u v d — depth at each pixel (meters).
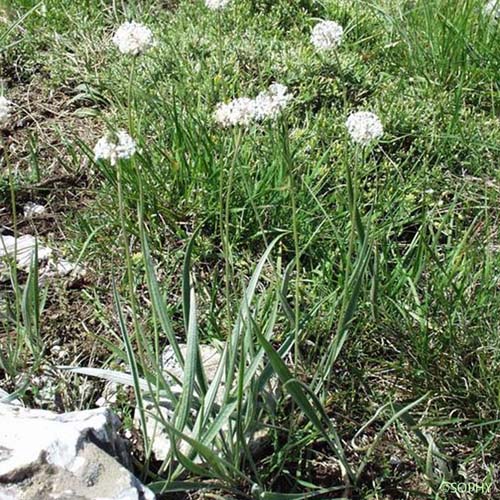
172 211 0.92
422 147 1.04
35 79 1.13
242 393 0.65
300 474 0.70
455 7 1.22
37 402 0.74
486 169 1.03
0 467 0.61
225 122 0.64
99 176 1.00
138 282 0.87
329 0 1.29
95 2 1.27
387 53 1.20
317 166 0.94
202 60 1.11
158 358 0.72
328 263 0.84
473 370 0.76
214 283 0.82
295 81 1.11
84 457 0.63
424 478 0.70
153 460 0.70
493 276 0.84
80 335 0.82
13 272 0.76
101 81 1.11
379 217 0.93
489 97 1.14
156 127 1.01
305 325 0.79
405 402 0.76
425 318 0.79
